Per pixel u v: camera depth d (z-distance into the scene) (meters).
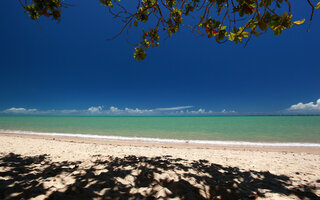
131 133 22.53
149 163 5.02
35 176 3.33
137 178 3.33
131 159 5.86
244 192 2.88
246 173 4.42
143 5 2.87
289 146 12.12
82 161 5.46
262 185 3.39
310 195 2.89
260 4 1.90
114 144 12.09
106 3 2.30
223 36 2.20
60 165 4.71
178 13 2.67
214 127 35.78
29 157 6.04
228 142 14.21
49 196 2.24
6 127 29.31
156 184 3.05
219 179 3.64
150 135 20.20
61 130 25.27
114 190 2.59
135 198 2.39
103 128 31.23
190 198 2.46
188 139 16.39
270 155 8.30
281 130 25.92
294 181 3.81
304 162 6.55
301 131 23.73
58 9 2.09
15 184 2.74
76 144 11.00
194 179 3.44
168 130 27.72
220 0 2.07
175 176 3.59
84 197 2.26
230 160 6.69
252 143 13.52
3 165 4.42
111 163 4.98
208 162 6.04
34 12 2.13
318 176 4.40
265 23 1.70
